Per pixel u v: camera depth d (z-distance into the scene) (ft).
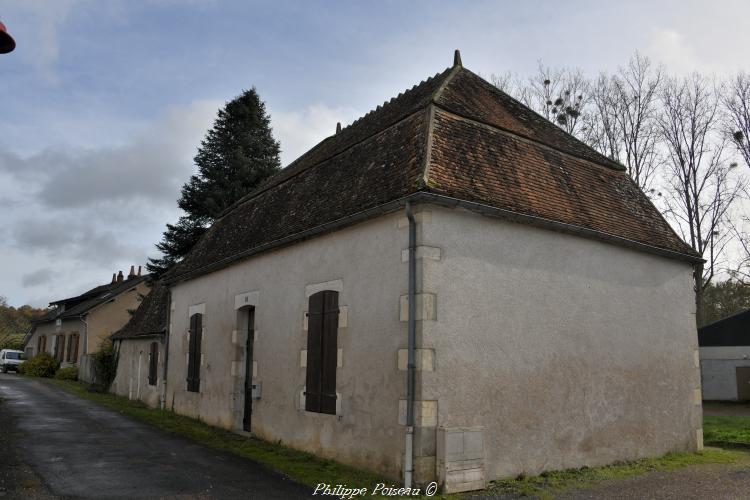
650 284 34.50
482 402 25.40
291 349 32.94
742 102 83.15
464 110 31.68
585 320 30.42
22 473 25.20
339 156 36.24
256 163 85.35
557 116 81.30
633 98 81.35
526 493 23.71
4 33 16.61
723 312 110.01
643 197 38.40
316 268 31.42
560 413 28.37
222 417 40.73
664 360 34.35
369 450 26.00
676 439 34.12
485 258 26.68
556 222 28.96
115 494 22.36
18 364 122.11
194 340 46.75
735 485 26.25
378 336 26.23
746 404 82.64
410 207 25.21
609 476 27.61
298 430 31.55
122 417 46.47
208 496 22.50
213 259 44.62
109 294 104.42
